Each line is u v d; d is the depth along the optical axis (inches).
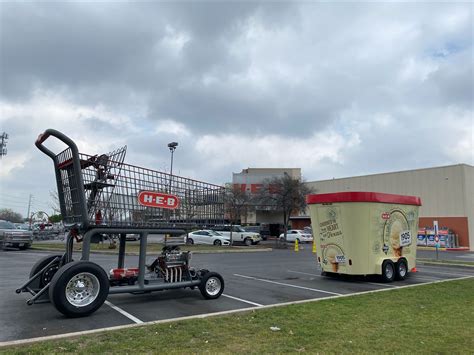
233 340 214.4
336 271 489.4
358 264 470.3
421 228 1577.3
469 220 1512.1
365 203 470.3
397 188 1736.0
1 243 984.3
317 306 309.3
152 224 327.6
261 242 1720.0
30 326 243.0
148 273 344.5
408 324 256.5
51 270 319.0
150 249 965.2
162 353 191.0
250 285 430.0
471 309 307.4
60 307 256.4
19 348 195.3
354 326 248.5
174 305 312.0
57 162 323.0
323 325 249.3
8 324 246.7
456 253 1218.0
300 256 911.0
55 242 1437.0
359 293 377.7
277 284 443.8
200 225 357.7
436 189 1600.6
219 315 271.7
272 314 276.8
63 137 282.5
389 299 346.6
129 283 316.8
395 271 493.0
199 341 211.3
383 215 490.0
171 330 231.1
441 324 257.8
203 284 334.6
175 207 343.0
